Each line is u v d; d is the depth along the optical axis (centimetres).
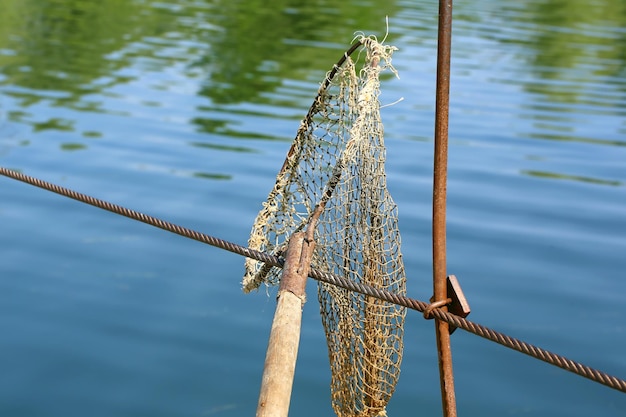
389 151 1452
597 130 1644
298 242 457
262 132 1562
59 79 1883
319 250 500
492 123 1659
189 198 1225
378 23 2567
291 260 448
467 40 2442
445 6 412
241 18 2612
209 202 1212
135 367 822
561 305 953
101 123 1585
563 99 1861
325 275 447
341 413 506
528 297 969
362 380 491
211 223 1136
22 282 963
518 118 1700
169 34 2364
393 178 1325
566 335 893
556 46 2420
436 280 429
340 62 514
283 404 384
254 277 557
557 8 3120
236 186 1280
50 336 864
